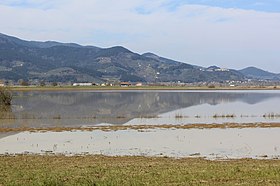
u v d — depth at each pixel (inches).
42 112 2591.0
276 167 868.0
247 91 6811.0
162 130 1731.1
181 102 3612.2
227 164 932.0
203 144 1343.5
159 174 792.3
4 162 979.3
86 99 3961.6
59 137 1531.7
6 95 2984.7
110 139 1473.9
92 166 905.5
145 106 3139.8
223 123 1983.3
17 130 1743.4
